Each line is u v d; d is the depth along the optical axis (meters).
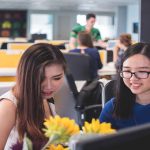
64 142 0.90
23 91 1.27
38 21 18.42
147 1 2.95
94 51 4.28
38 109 1.28
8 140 1.31
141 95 1.38
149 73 1.29
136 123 1.40
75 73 3.85
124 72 1.33
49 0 14.34
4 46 7.14
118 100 1.41
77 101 2.94
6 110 1.31
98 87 3.19
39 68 1.22
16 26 18.22
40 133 1.25
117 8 17.14
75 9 18.19
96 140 0.54
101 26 19.28
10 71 2.45
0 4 16.25
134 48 1.31
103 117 1.46
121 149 0.56
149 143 0.58
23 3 15.71
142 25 2.99
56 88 1.27
